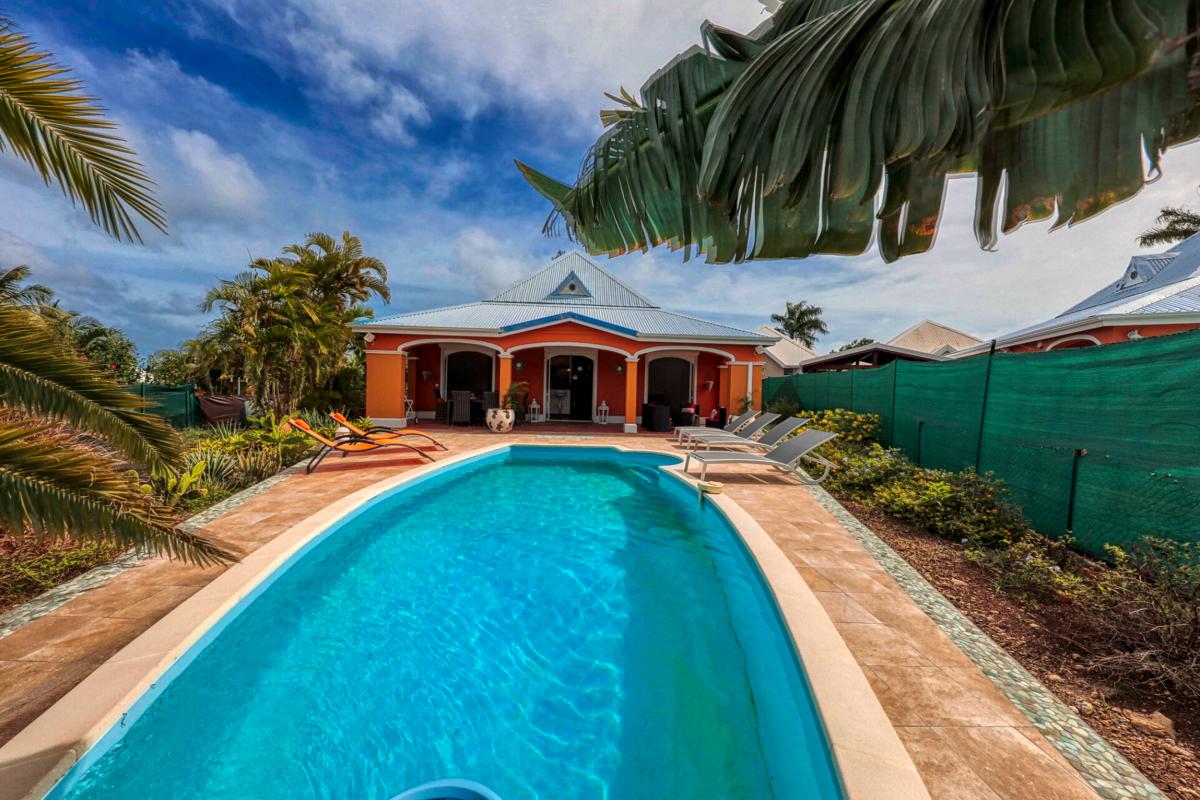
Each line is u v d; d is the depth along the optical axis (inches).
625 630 162.1
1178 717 102.8
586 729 118.7
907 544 209.8
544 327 615.5
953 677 116.0
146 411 119.6
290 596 181.3
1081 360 195.9
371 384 609.6
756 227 60.6
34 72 99.6
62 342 111.3
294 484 306.7
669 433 600.4
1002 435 243.3
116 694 107.5
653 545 237.3
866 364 770.2
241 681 133.2
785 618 140.7
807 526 233.9
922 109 44.3
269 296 514.3
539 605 178.2
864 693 106.7
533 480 371.6
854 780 83.5
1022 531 202.4
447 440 509.0
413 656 147.3
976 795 82.7
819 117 49.3
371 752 111.7
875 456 334.0
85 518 103.5
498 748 113.0
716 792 101.0
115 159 111.4
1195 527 152.3
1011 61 42.8
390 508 290.2
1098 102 49.4
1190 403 155.6
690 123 66.2
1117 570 151.1
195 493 266.4
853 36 48.1
